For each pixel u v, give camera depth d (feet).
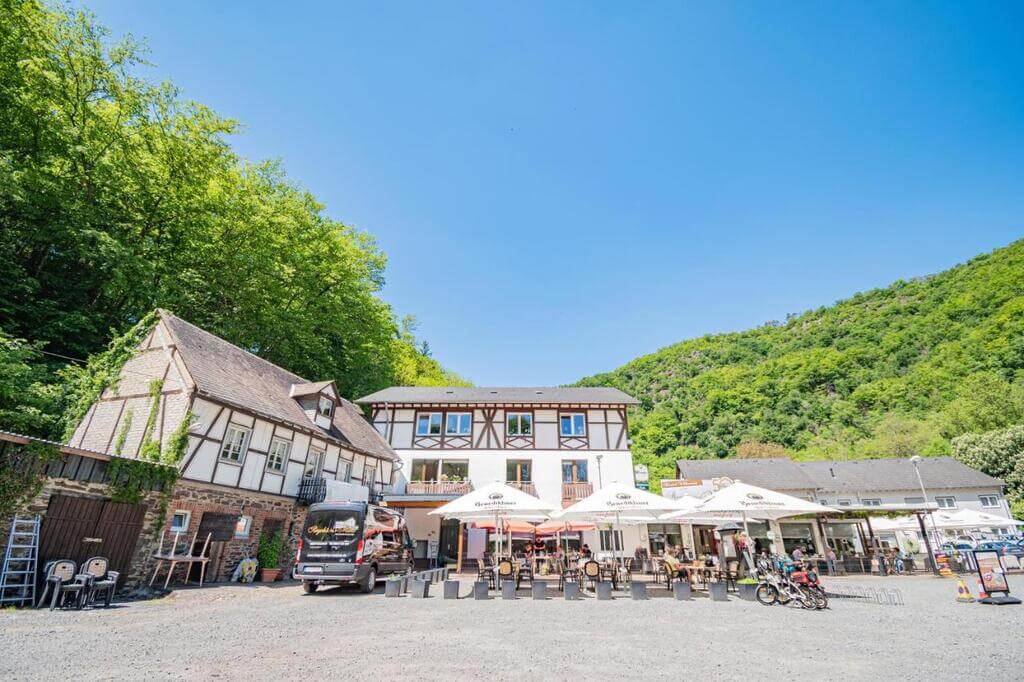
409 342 153.79
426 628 23.52
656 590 41.55
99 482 32.53
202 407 43.42
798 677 15.53
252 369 58.54
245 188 75.66
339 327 91.25
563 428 81.82
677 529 77.46
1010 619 26.68
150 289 58.29
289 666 16.03
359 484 66.03
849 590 42.14
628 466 78.74
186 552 39.52
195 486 41.19
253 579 45.24
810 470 96.63
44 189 50.47
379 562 42.42
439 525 76.64
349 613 27.91
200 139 65.51
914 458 81.92
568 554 45.55
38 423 44.47
